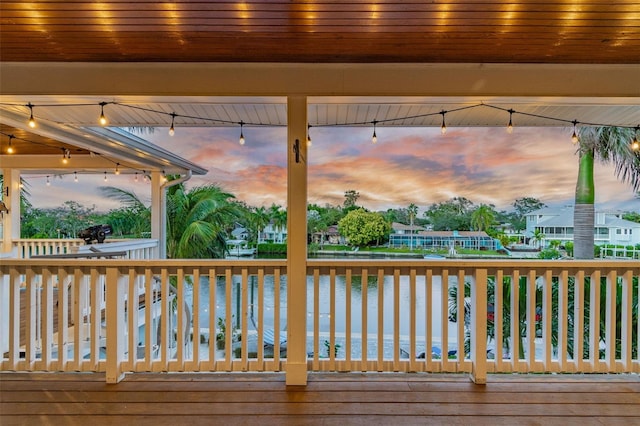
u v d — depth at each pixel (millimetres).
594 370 2299
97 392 2115
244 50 2098
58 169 5152
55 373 2350
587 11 1691
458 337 2324
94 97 2232
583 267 2291
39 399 2037
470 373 2316
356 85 2225
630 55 2119
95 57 2160
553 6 1655
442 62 2223
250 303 5098
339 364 2324
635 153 4793
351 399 2043
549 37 1933
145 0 1609
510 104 2414
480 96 2225
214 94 2219
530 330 2312
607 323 2316
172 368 2309
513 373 2396
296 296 2234
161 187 5137
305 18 1771
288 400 2031
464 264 2287
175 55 2154
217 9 1686
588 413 1907
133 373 2373
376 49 2082
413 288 2312
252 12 1714
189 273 2346
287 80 2227
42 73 2188
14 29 1840
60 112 2660
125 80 2203
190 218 7637
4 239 5160
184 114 2709
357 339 5434
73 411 1919
